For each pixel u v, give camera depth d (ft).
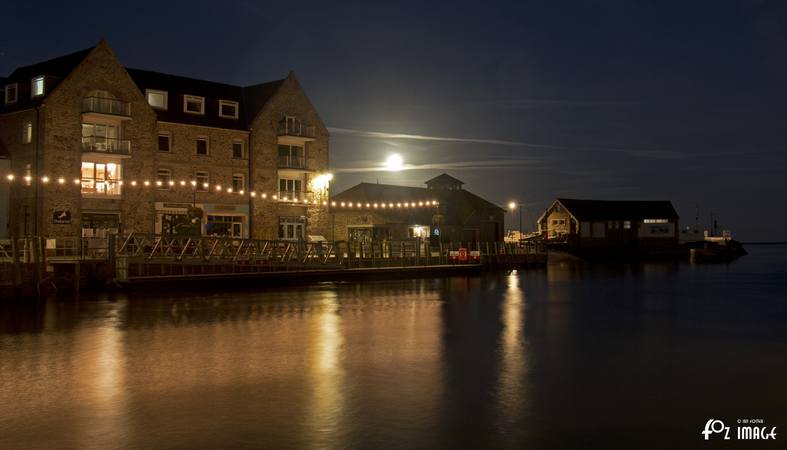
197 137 181.88
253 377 55.21
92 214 163.12
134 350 66.23
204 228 181.27
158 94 177.68
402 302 113.70
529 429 43.04
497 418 45.11
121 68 167.43
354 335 76.79
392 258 178.50
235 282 135.13
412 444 39.91
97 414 44.80
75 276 117.50
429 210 269.44
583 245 335.88
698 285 165.78
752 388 53.93
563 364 62.28
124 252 130.62
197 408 46.29
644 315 100.94
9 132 165.37
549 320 93.45
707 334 81.87
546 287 154.71
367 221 237.66
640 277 198.49
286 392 50.60
